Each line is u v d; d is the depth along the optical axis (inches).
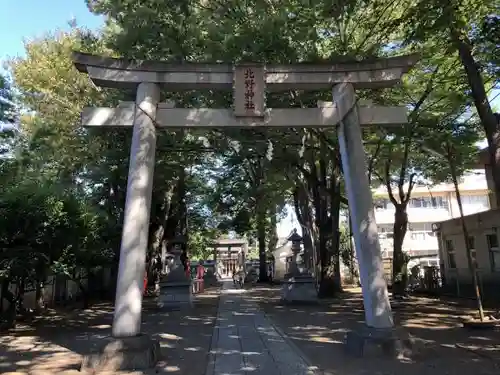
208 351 326.3
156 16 383.9
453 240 746.8
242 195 1046.4
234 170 1026.1
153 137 319.6
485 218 642.8
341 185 887.1
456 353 296.0
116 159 641.6
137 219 299.4
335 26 497.0
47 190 437.7
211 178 1115.9
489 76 491.2
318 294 743.7
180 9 385.1
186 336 397.4
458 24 362.0
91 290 876.0
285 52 388.2
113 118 324.2
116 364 271.3
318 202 751.1
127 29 398.0
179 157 725.3
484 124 375.6
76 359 307.4
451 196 1545.3
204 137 509.7
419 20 393.7
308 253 864.9
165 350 332.2
